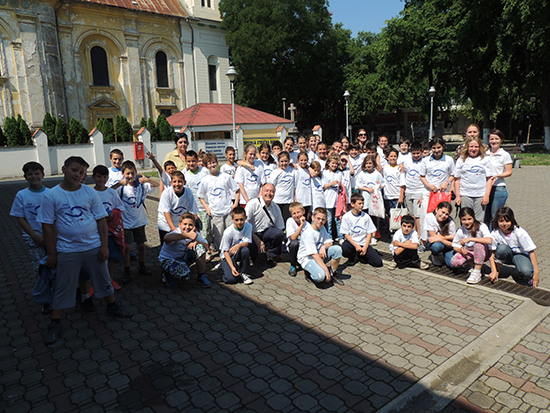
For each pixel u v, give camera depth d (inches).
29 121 1013.8
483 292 201.9
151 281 228.2
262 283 222.8
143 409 121.3
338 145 344.8
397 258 239.0
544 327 169.2
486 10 827.4
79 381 136.0
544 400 125.2
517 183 554.6
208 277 233.8
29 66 998.4
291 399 124.4
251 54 1284.4
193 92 1359.5
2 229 363.9
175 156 289.3
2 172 808.3
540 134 1652.3
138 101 1236.5
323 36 1439.5
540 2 701.9
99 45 1164.5
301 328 169.2
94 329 172.7
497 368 141.8
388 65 1128.2
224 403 123.2
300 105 1585.9
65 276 161.0
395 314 179.6
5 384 135.2
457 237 225.9
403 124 1790.1
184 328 171.6
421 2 1119.6
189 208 233.6
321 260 212.5
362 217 245.8
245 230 221.6
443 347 151.7
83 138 916.0
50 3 1024.9
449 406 123.6
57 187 158.7
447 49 946.1
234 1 1299.2
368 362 143.2
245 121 1071.0
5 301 204.4
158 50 1282.0
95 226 166.4
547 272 227.9
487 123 1084.5
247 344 157.2
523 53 931.3
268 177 282.4
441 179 264.7
